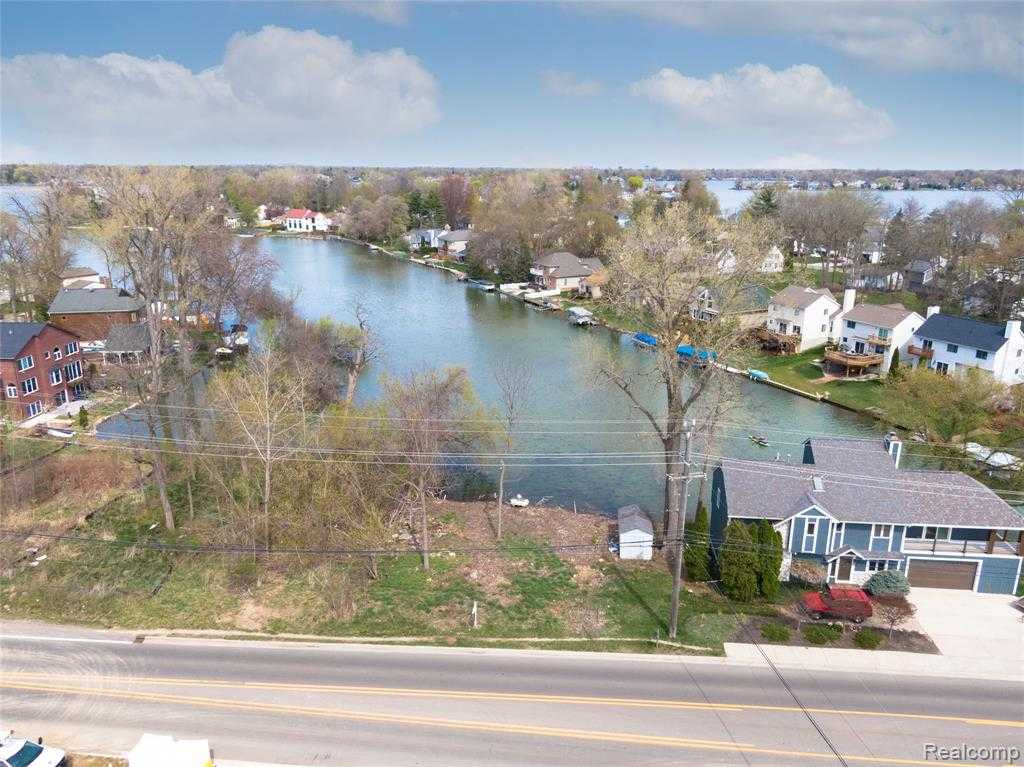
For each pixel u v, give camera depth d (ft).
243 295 220.84
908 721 74.95
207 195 215.51
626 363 214.07
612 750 70.23
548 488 140.77
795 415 181.88
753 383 208.85
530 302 310.45
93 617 95.14
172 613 96.32
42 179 379.76
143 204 147.13
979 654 87.25
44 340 169.07
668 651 88.02
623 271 111.96
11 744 66.64
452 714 75.61
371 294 325.42
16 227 243.60
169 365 184.34
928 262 306.96
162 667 84.02
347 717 75.05
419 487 109.09
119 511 124.67
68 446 147.02
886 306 218.59
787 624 93.81
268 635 91.50
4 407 157.89
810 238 322.55
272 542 107.24
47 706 76.54
